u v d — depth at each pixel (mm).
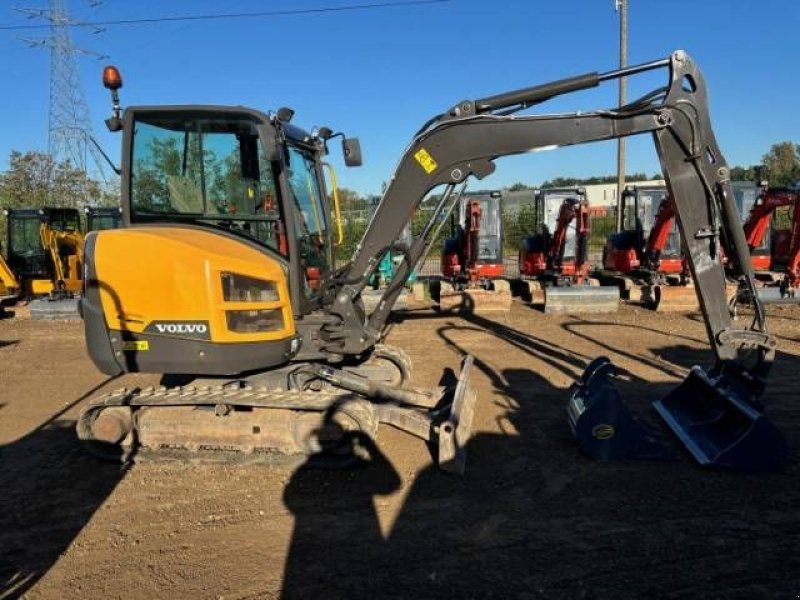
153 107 5207
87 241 4871
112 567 3709
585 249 14383
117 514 4363
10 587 3527
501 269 14656
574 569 3559
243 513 4328
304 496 4559
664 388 7043
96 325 4812
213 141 5312
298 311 5461
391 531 4035
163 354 4781
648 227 15391
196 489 4723
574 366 8258
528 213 21562
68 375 8469
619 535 3916
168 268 4691
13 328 12539
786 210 19422
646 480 4691
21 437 6000
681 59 5082
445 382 7551
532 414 6273
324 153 6449
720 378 5336
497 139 5414
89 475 5039
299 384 5555
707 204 5238
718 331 5328
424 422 5121
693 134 5129
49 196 32156
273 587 3457
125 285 4762
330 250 6516
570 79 5270
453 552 3768
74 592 3467
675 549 3742
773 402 6477
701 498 4379
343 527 4102
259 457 5051
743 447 4758
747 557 3645
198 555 3811
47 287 15188
